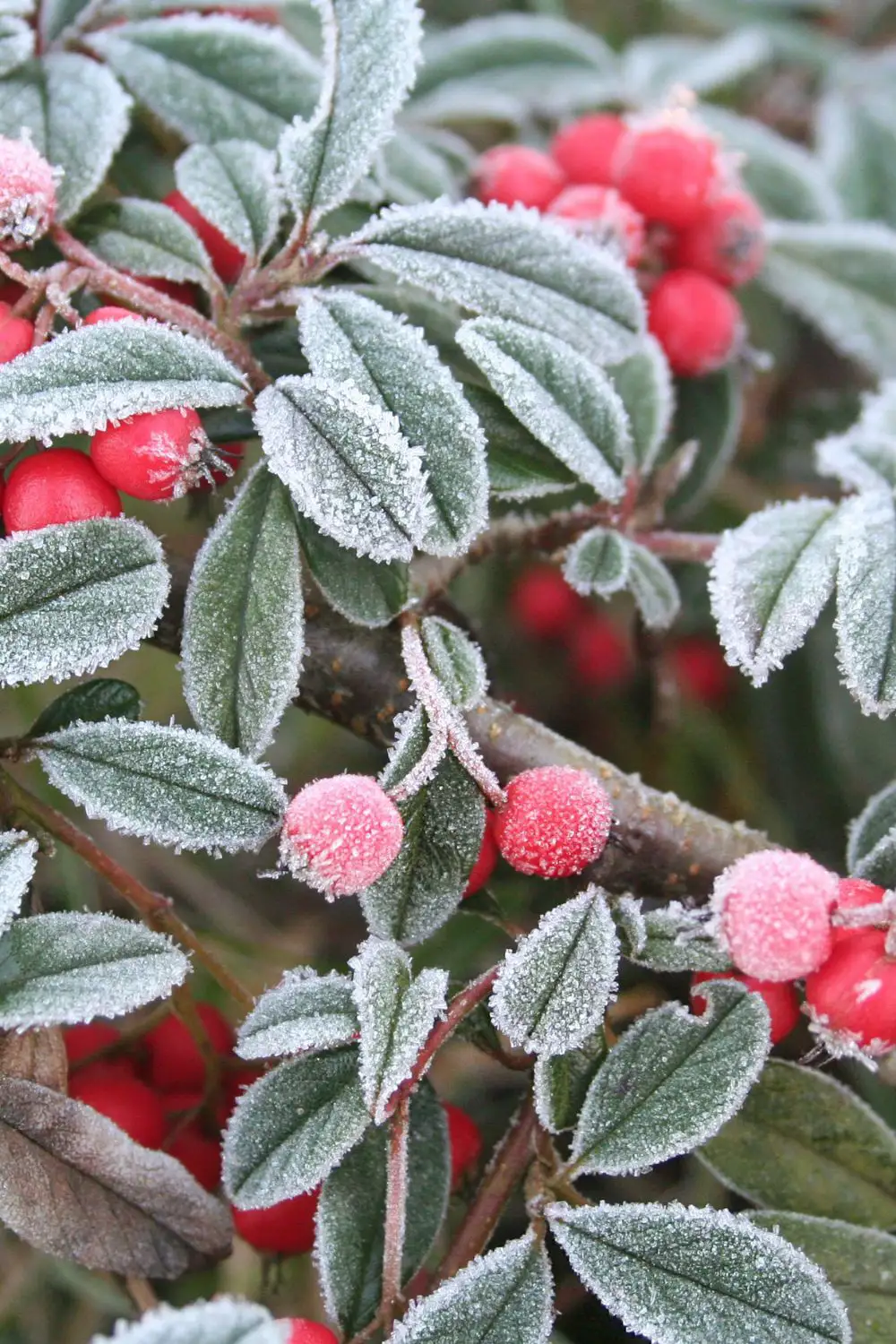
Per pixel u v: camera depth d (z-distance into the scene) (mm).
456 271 204
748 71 305
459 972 239
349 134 202
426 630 198
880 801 207
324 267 204
